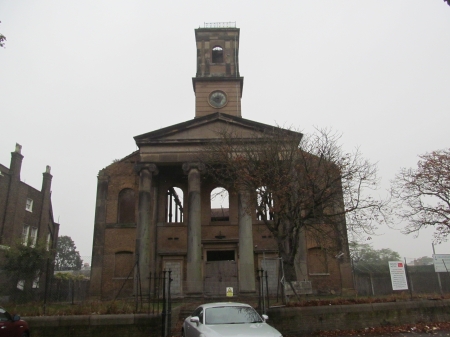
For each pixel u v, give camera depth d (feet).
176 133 103.04
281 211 66.23
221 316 37.93
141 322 51.34
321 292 98.02
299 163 68.33
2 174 116.98
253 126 100.12
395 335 51.49
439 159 90.12
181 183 111.45
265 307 56.80
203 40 133.39
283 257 67.36
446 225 90.58
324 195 66.08
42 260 93.97
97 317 51.19
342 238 72.79
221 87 127.54
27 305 69.87
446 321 60.29
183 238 106.52
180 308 71.82
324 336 51.96
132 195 111.14
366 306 56.75
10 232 117.91
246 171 68.23
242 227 91.97
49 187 144.87
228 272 103.40
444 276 95.50
